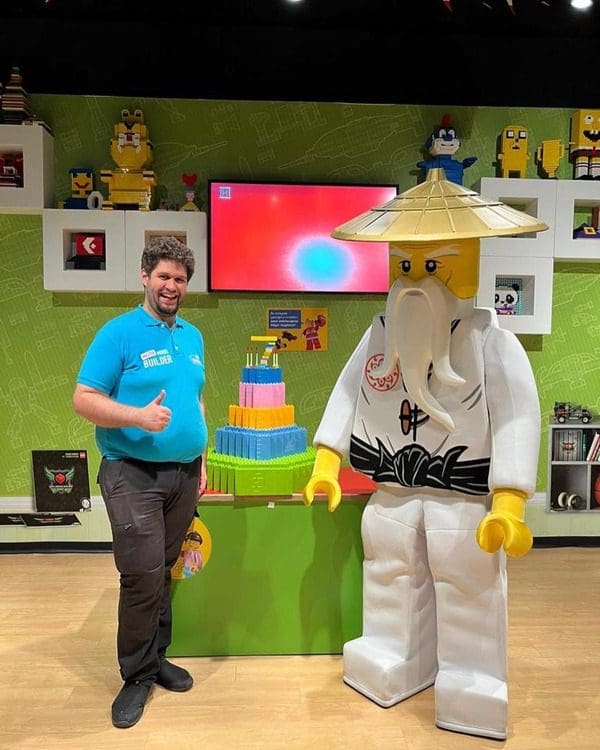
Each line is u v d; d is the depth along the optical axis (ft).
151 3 11.96
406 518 7.59
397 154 13.26
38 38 12.61
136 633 7.40
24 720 7.37
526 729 7.23
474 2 11.80
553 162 13.03
